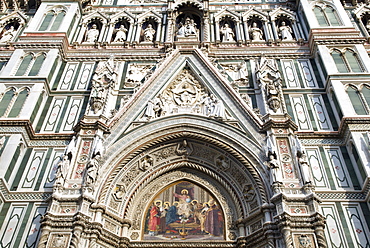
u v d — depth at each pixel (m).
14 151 18.61
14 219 16.98
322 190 17.75
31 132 19.92
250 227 17.28
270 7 28.09
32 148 19.69
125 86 22.86
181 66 23.30
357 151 18.05
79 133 19.45
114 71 23.02
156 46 25.28
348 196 17.47
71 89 22.86
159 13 27.86
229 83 21.92
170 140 19.83
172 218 18.30
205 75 22.64
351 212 16.95
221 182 19.14
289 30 26.39
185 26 26.19
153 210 18.62
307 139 19.75
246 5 28.31
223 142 19.41
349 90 20.97
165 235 17.72
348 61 22.72
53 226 15.95
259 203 17.44
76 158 18.45
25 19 27.56
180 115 20.53
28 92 21.34
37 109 21.16
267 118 19.91
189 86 22.50
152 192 19.19
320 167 18.67
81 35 26.44
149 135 19.69
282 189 16.86
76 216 16.02
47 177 18.53
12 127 19.50
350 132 18.78
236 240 17.12
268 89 21.28
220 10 27.81
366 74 21.58
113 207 17.92
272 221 16.30
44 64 23.08
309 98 21.88
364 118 19.12
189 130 19.95
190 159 20.03
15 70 22.75
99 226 16.27
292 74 23.33
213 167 19.61
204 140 19.67
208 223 18.06
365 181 17.12
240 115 20.38
